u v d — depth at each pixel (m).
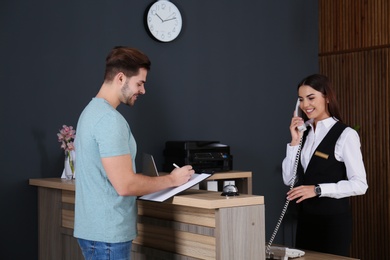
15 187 4.02
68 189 3.59
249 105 5.31
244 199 2.68
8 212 3.99
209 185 4.45
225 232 2.62
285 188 5.59
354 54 5.58
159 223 3.06
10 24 4.00
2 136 3.97
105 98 2.64
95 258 2.56
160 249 3.06
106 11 4.44
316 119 3.74
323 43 5.83
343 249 3.60
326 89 3.63
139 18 4.61
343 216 3.58
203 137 4.99
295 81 5.66
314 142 3.73
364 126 5.51
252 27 5.34
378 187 5.40
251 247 2.70
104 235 2.53
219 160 4.56
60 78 4.22
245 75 5.28
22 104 4.05
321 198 3.58
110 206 2.54
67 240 3.79
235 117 5.21
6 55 3.99
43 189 3.99
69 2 4.26
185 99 4.88
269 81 5.46
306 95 3.64
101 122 2.49
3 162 3.97
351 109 5.62
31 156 4.09
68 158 4.04
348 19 5.62
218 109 5.09
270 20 5.47
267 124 5.44
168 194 2.75
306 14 5.76
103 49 4.43
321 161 3.63
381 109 5.37
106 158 2.46
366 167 5.50
